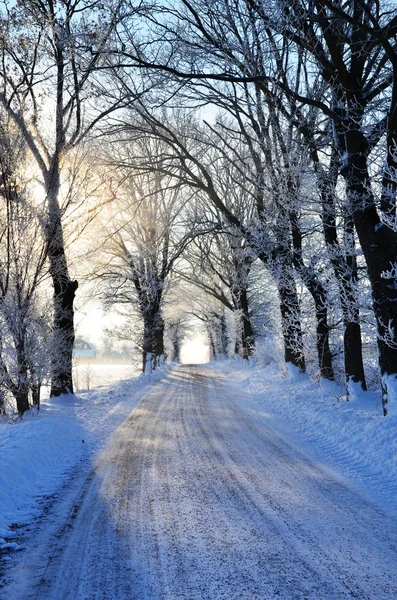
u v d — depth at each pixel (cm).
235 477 704
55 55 1352
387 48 883
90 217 1507
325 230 1435
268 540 468
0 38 1255
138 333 3278
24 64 1299
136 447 919
